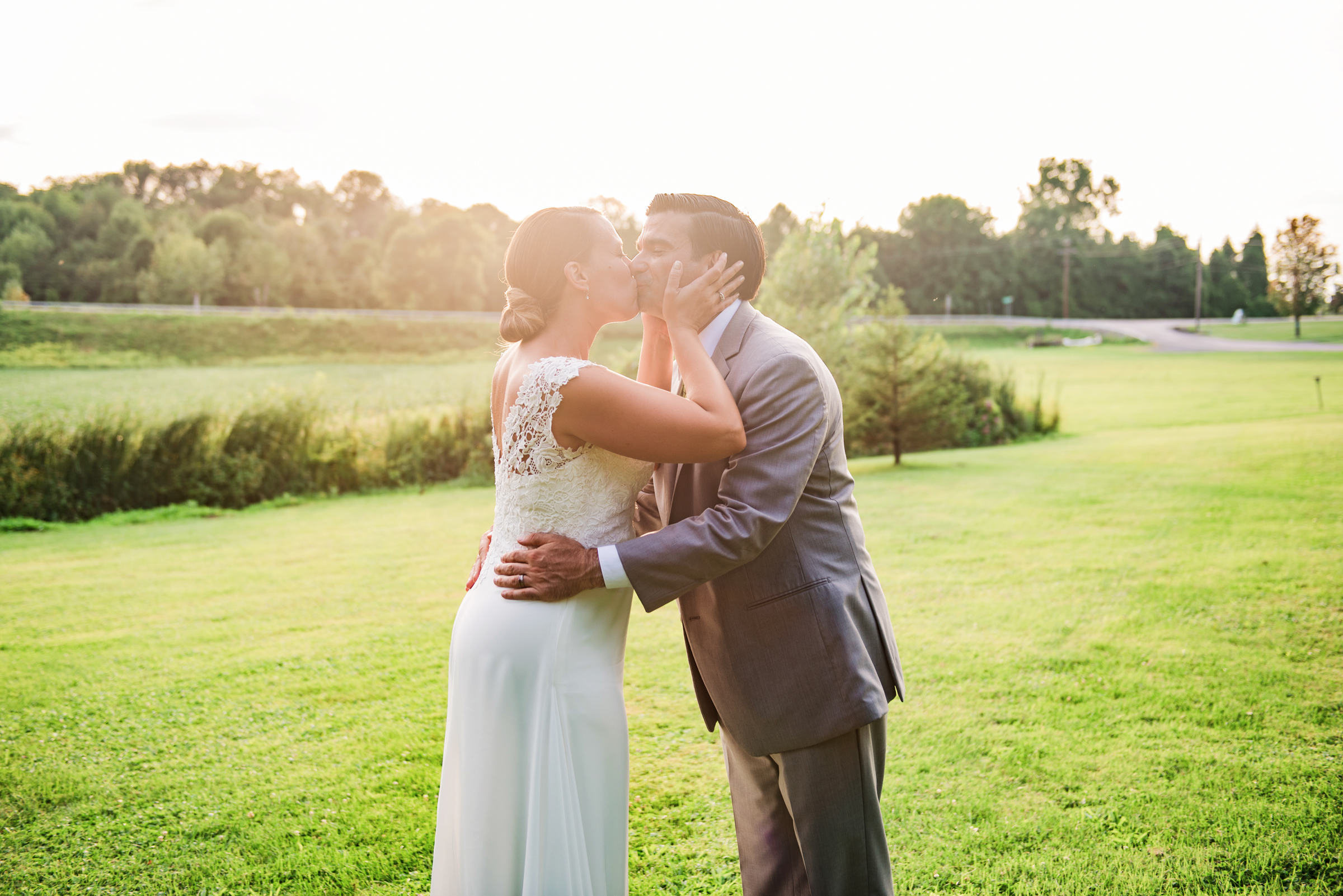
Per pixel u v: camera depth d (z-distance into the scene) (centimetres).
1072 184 10544
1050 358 3928
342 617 562
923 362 1369
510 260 196
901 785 289
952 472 1169
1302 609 469
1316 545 611
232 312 5162
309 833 277
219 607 601
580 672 187
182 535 939
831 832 184
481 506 1102
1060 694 367
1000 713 349
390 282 7538
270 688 426
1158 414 1880
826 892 184
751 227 194
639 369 229
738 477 176
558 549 180
